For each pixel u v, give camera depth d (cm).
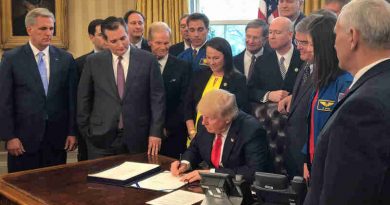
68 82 331
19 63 310
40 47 317
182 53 368
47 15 314
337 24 119
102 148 292
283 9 324
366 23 112
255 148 225
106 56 296
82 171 240
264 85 295
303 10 425
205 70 309
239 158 229
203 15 352
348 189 104
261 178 166
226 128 232
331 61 194
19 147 309
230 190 175
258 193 167
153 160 263
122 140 290
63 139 331
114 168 237
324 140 118
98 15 518
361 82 114
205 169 235
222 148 234
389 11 112
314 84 207
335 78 195
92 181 221
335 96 194
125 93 290
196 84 307
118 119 290
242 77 294
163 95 299
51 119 320
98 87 293
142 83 294
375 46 113
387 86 108
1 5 496
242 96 289
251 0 507
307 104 224
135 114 292
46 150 323
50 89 319
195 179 217
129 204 187
